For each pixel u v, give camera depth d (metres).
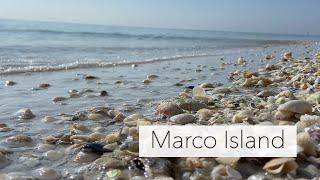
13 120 0.43
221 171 0.27
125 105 0.52
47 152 0.31
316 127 0.33
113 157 0.29
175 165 0.28
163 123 0.38
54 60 1.20
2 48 1.52
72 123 0.42
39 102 0.54
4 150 0.31
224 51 2.27
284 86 0.69
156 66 1.15
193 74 0.93
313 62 1.23
